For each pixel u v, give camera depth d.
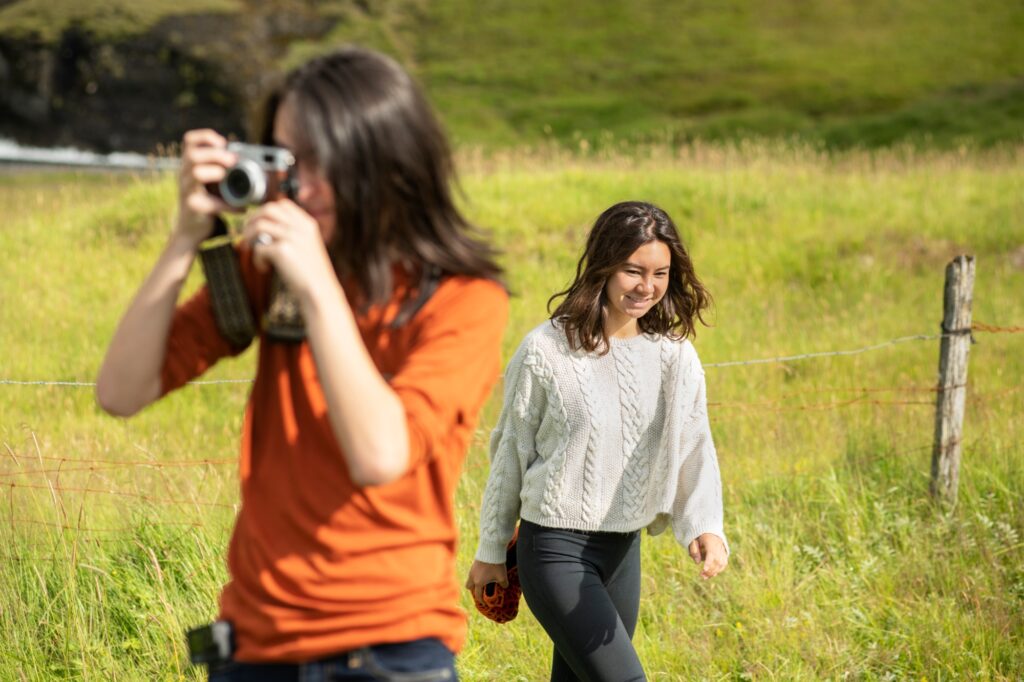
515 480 3.55
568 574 3.40
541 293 12.06
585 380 3.39
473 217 14.36
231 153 1.83
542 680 4.34
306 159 1.90
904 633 4.64
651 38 45.25
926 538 5.47
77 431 7.57
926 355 10.12
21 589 4.60
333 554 1.95
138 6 42.00
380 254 1.93
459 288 2.00
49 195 19.67
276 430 1.99
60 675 4.30
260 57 41.72
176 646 4.29
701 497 3.53
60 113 40.34
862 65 40.56
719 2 48.50
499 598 3.68
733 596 4.94
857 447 6.70
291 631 1.95
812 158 19.80
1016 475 6.18
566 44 45.44
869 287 12.38
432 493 2.03
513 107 40.12
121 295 11.78
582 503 3.40
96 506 5.32
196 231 1.93
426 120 1.95
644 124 37.41
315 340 1.74
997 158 21.55
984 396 8.09
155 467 5.91
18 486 5.09
